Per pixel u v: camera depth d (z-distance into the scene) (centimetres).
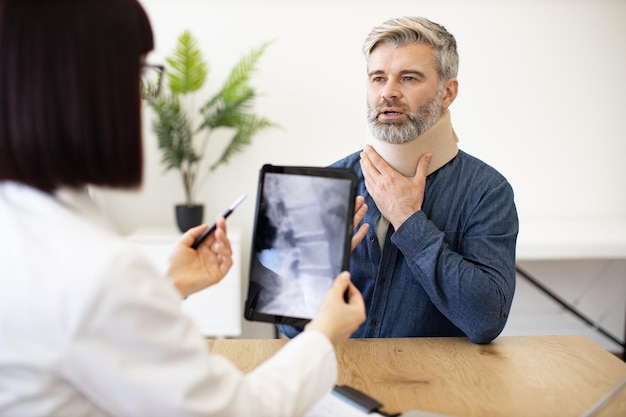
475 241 126
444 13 293
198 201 299
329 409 89
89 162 63
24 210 62
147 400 60
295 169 97
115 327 58
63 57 60
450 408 90
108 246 60
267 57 294
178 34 291
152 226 300
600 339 311
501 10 293
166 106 269
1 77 59
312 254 94
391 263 133
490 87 297
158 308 61
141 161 68
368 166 128
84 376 58
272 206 97
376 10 293
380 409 89
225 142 296
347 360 109
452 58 131
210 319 267
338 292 82
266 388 70
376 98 130
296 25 292
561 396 94
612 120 301
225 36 292
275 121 297
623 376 103
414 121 127
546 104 299
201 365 63
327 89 296
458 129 299
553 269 309
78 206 65
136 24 65
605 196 304
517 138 300
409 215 122
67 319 57
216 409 63
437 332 135
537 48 296
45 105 60
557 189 303
